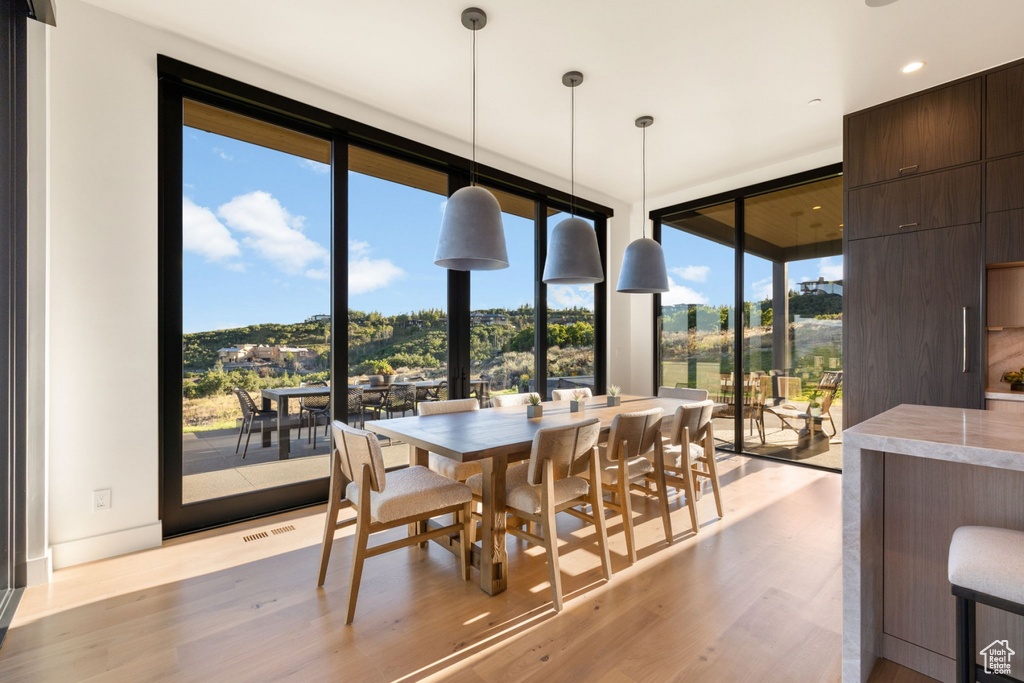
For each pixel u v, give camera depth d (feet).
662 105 12.24
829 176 14.97
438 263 9.31
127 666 5.81
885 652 5.76
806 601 7.30
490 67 10.61
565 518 10.97
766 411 16.67
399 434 8.39
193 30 9.39
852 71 10.67
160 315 9.63
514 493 7.68
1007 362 11.05
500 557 7.62
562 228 10.67
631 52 10.02
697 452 11.21
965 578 4.02
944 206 11.08
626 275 12.12
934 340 11.21
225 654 6.05
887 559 5.76
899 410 6.68
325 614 6.97
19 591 7.52
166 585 7.76
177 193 9.87
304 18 9.03
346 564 8.58
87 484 8.58
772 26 9.12
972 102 10.74
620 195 19.38
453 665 5.86
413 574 8.23
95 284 8.64
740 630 6.57
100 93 8.71
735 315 17.39
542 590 7.68
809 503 11.81
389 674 5.70
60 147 8.30
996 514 5.06
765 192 16.58
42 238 7.95
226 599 7.36
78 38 8.50
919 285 11.41
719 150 15.03
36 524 7.85
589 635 6.47
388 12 8.84
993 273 10.91
